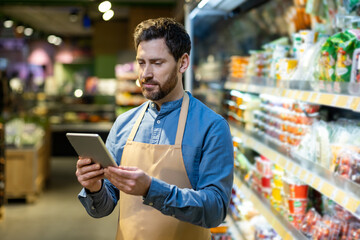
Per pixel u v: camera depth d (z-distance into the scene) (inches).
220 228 127.6
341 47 73.0
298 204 92.7
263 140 111.1
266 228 116.6
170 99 69.4
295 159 86.4
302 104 94.3
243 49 164.9
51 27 589.3
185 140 67.4
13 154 245.9
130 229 69.6
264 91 103.8
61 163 377.4
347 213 81.9
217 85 164.4
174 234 68.1
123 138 73.4
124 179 57.9
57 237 192.1
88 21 426.6
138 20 436.8
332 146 76.7
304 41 95.2
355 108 59.1
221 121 67.2
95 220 218.7
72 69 725.3
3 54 642.8
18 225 208.2
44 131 291.6
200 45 157.3
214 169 64.9
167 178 66.7
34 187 248.5
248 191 118.2
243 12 147.4
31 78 606.9
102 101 545.0
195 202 59.8
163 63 63.9
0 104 311.7
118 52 454.3
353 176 68.7
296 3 114.3
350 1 83.5
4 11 458.9
